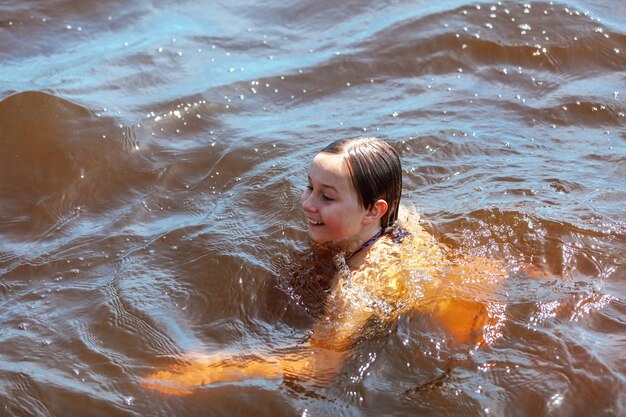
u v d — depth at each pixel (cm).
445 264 470
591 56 741
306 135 633
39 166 600
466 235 496
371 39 765
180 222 539
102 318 454
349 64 733
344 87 709
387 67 731
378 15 809
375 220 473
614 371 397
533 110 668
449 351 414
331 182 461
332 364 414
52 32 792
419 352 415
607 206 526
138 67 727
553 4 797
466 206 524
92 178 590
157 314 454
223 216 537
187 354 428
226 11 833
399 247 476
